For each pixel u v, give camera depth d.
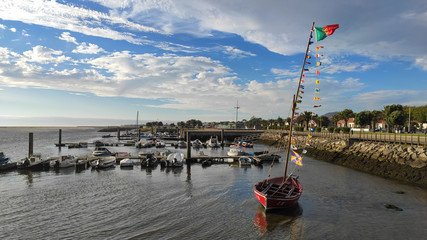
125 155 53.03
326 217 21.31
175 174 37.94
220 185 31.19
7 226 18.64
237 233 18.22
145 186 30.22
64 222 19.45
